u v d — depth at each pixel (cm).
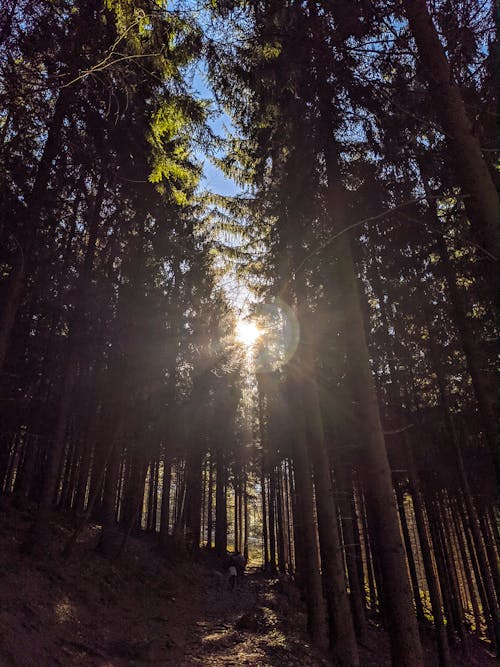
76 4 499
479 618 2155
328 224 785
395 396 1321
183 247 1460
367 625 1659
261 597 1730
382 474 589
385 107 581
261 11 561
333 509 962
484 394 886
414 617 534
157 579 1447
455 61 459
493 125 459
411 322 1256
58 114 686
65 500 1884
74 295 1275
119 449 1559
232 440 2450
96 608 918
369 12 480
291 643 931
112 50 417
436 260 1007
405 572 550
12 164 688
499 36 403
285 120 712
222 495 2781
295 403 1124
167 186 733
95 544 1458
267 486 3188
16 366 1287
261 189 957
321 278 925
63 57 478
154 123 536
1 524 1145
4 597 713
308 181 759
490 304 852
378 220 754
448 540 1864
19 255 866
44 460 1883
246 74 552
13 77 424
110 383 1552
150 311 1473
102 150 846
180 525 2117
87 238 1460
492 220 392
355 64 551
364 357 638
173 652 827
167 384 1748
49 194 984
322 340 1162
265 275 1061
